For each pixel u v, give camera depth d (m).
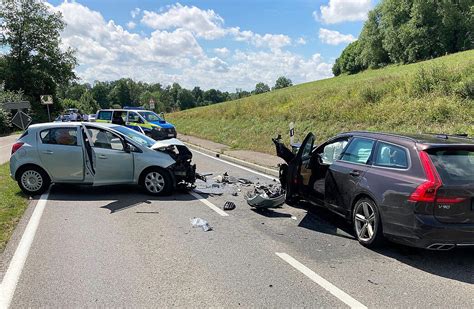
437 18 61.88
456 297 4.05
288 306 3.81
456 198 4.58
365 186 5.46
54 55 57.47
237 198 8.50
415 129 13.21
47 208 7.39
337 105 18.38
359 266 4.84
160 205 7.79
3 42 55.09
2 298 3.88
